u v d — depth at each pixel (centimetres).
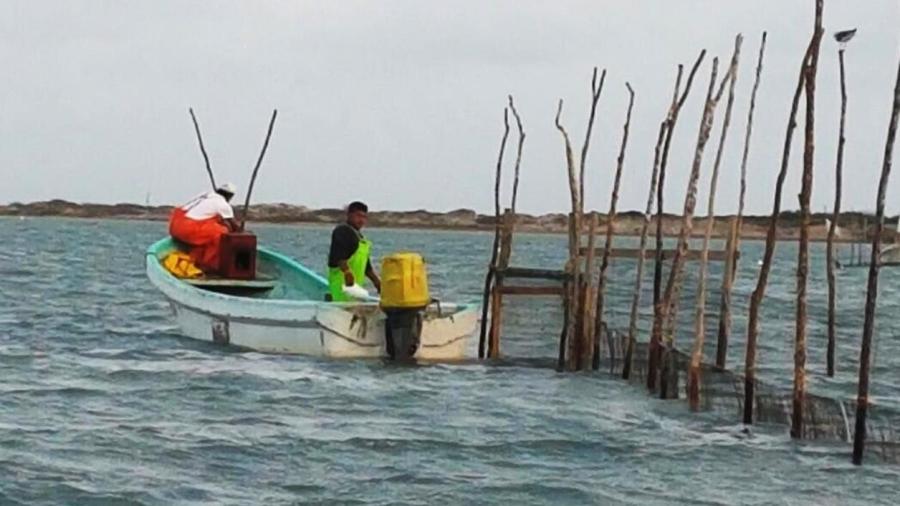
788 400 2067
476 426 2058
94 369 2573
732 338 3628
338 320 2617
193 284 2955
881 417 2047
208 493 1591
